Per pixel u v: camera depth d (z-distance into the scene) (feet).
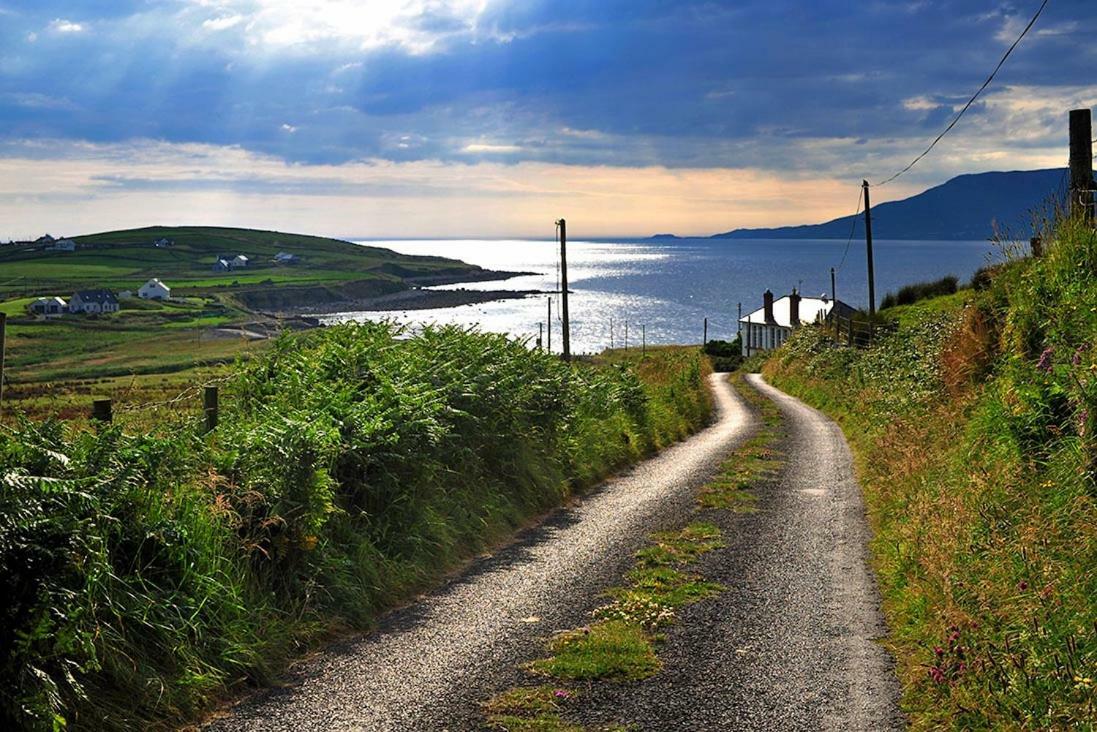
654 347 347.15
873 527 40.27
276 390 35.24
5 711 15.96
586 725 18.92
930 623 23.90
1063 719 16.25
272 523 24.43
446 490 36.76
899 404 62.23
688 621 26.43
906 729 18.74
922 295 172.14
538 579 31.07
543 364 55.16
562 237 117.70
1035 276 40.06
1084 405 26.37
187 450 24.39
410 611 27.27
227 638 21.21
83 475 20.38
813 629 25.58
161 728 18.31
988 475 29.86
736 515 43.34
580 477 51.55
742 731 18.63
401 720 19.11
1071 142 45.37
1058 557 21.94
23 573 17.21
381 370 36.40
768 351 245.24
